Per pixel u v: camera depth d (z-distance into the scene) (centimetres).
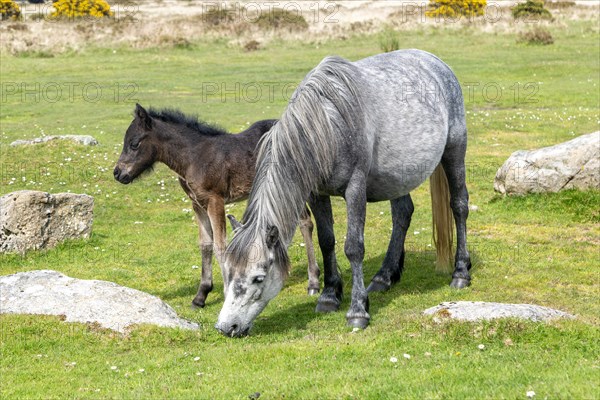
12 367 618
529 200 1218
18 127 2002
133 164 823
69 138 1677
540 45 3384
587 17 4106
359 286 734
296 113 682
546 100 2347
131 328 688
